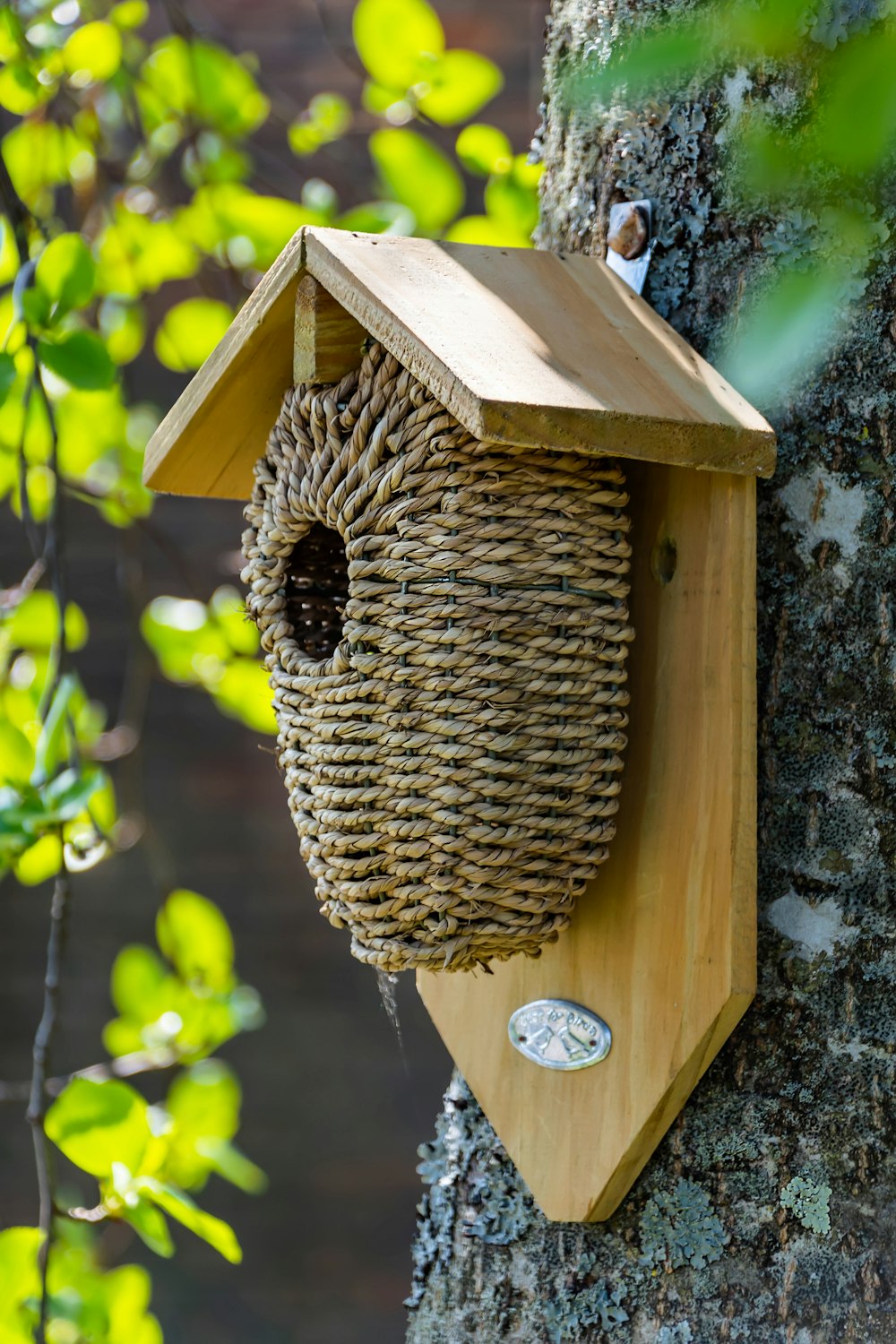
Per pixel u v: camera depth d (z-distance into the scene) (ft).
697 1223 5.03
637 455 4.84
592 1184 5.05
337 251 4.93
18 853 5.88
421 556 4.92
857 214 5.00
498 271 5.01
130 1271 6.09
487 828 4.93
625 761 5.03
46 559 6.01
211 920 6.56
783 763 5.01
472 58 6.26
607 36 5.20
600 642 4.95
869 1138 4.98
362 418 4.96
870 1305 4.96
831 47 4.99
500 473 4.91
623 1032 5.03
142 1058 6.36
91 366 5.81
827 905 4.99
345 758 4.97
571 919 5.08
